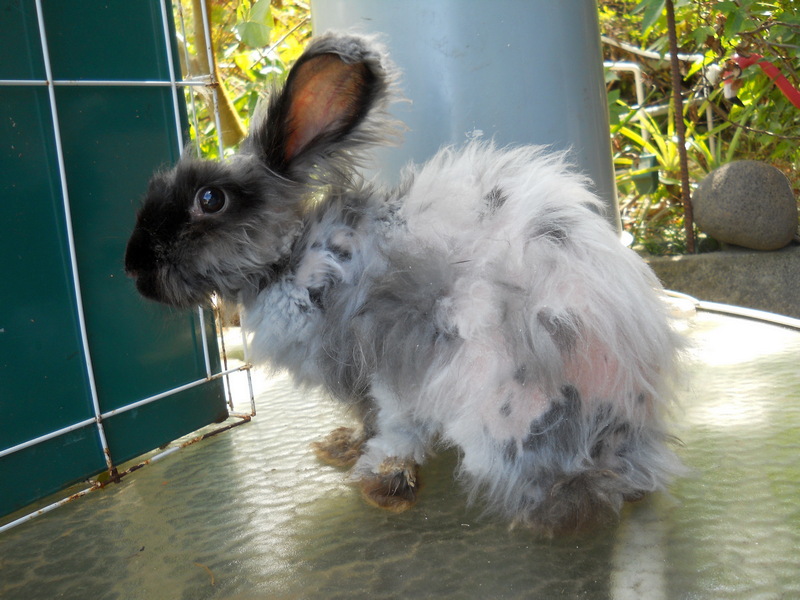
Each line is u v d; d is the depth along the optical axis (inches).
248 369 23.7
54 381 19.1
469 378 17.1
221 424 23.9
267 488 19.9
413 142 26.4
